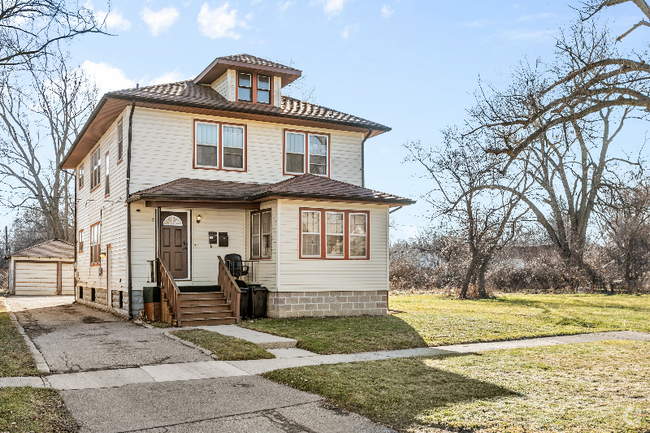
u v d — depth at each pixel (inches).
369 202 724.7
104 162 842.8
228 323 618.8
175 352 433.1
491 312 763.4
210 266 733.9
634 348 479.2
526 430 245.1
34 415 258.5
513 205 1089.4
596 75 422.6
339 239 711.7
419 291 1371.8
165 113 724.0
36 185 1562.5
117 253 740.7
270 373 360.8
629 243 1352.1
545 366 389.1
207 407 284.8
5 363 372.5
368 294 722.8
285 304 670.5
